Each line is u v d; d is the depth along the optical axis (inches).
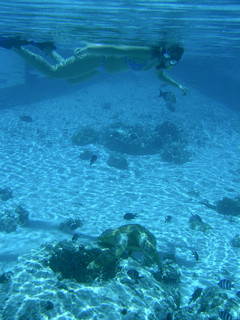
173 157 609.6
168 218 330.3
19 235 311.1
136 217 372.8
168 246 305.6
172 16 312.7
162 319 163.6
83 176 510.3
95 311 155.8
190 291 229.9
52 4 278.7
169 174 546.9
